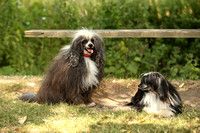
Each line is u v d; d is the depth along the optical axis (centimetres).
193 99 611
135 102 554
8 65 960
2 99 567
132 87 707
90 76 529
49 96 553
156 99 508
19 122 450
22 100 576
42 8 1036
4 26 941
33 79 738
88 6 973
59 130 426
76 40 522
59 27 938
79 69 525
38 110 507
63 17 940
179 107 520
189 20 961
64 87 543
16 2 988
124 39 875
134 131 424
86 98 573
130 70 792
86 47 513
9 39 938
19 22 959
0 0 966
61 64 542
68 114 498
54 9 961
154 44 934
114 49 846
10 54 950
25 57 933
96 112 511
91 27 881
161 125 441
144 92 524
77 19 919
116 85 708
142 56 884
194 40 945
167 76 843
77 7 976
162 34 751
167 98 500
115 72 796
